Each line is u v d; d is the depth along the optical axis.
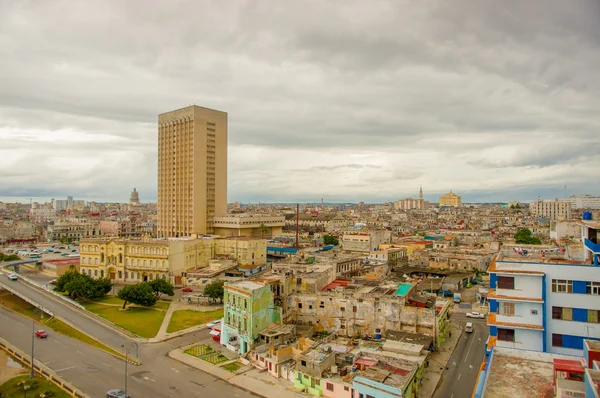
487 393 36.16
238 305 90.56
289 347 80.75
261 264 189.38
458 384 74.19
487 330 105.25
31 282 144.75
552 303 52.88
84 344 93.81
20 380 74.81
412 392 66.44
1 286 138.38
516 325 53.47
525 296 53.81
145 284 126.38
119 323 108.50
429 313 91.38
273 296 99.00
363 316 96.31
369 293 99.50
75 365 81.94
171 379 75.88
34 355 87.06
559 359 40.22
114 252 164.00
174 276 158.25
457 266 169.75
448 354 88.50
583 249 63.22
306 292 102.38
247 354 84.94
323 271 115.38
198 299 130.25
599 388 29.62
